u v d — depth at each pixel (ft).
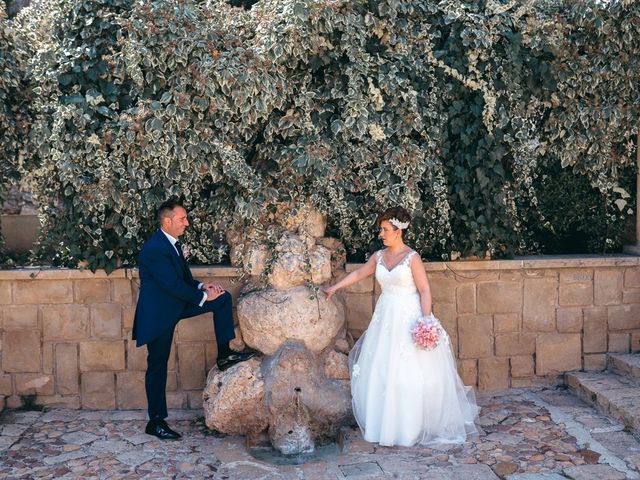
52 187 17.84
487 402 17.72
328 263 16.94
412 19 17.19
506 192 18.15
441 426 15.56
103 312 17.74
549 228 19.71
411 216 17.35
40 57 16.53
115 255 17.47
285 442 15.64
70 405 17.94
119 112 16.56
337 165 16.78
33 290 17.69
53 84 16.37
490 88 17.13
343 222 17.56
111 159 16.46
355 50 16.34
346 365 16.66
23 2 23.44
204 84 15.99
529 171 18.12
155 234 15.93
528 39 17.48
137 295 17.72
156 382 16.10
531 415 16.72
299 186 16.97
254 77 15.94
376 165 17.42
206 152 16.39
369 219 17.57
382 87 16.47
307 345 16.31
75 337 17.81
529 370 18.65
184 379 17.90
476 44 16.75
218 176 16.84
